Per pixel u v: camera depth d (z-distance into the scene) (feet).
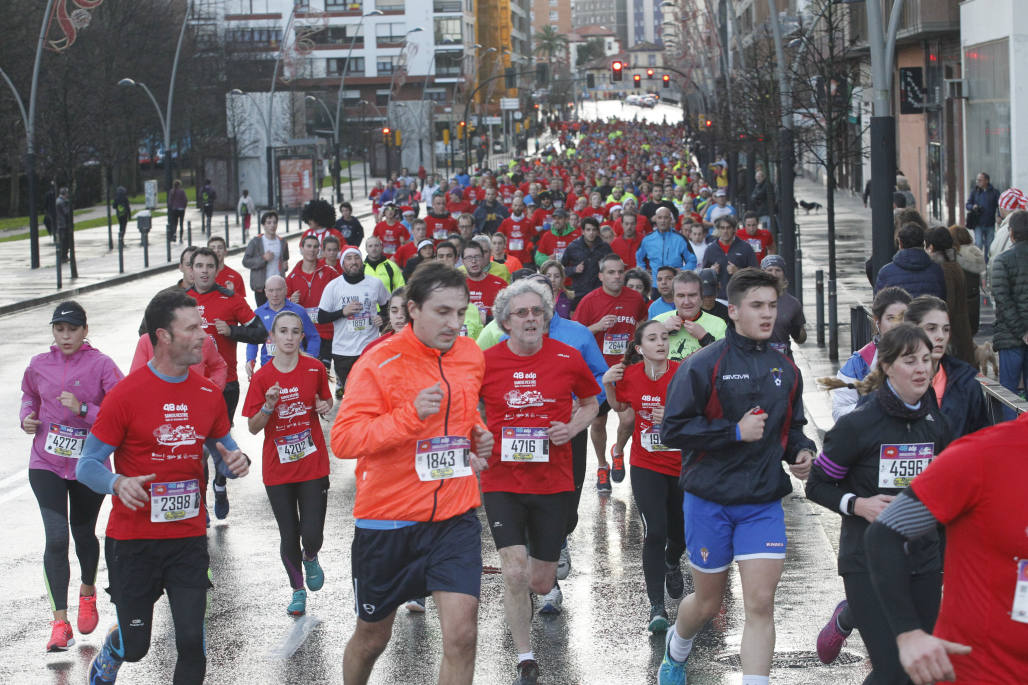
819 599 29.17
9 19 177.06
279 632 27.96
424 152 360.07
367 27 463.42
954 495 14.29
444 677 20.04
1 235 184.14
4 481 43.62
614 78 198.49
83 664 26.18
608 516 37.60
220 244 48.44
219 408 22.59
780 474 21.88
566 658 25.89
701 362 21.74
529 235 83.15
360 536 20.45
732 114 123.44
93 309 98.22
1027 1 93.15
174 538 22.09
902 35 120.37
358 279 50.83
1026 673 14.28
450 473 20.15
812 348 66.69
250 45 306.55
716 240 59.77
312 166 219.41
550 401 25.55
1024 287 40.19
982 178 92.68
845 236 134.00
